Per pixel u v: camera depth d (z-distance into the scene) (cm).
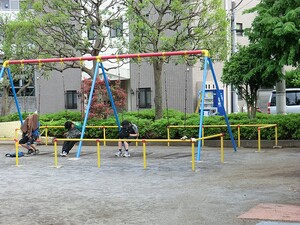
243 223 702
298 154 1500
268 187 966
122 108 2269
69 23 2227
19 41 2019
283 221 704
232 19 2395
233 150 1659
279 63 1505
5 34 2144
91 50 2148
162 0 1872
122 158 1533
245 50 1858
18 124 2197
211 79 2823
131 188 1008
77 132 1599
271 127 1733
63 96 3294
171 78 2798
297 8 1399
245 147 1747
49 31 2053
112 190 992
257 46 1717
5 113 2631
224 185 1005
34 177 1180
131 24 1880
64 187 1038
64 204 870
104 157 1570
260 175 1121
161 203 855
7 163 1457
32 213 806
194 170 1227
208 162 1372
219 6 1942
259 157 1455
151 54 1488
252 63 1806
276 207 789
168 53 1475
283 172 1156
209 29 1942
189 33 1927
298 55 1497
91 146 1967
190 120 1920
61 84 3300
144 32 1867
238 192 925
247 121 1795
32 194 967
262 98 3041
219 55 1967
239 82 1856
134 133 1573
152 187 1012
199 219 734
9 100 3023
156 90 2097
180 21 1995
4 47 2055
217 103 2441
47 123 2130
